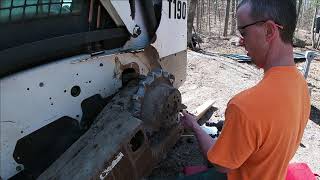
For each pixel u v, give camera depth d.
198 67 8.66
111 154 2.33
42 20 2.35
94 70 2.67
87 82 2.63
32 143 2.34
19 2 2.19
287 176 3.12
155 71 2.97
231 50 15.66
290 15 1.63
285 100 1.67
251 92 1.68
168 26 3.56
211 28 26.44
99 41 2.74
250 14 1.67
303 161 4.44
